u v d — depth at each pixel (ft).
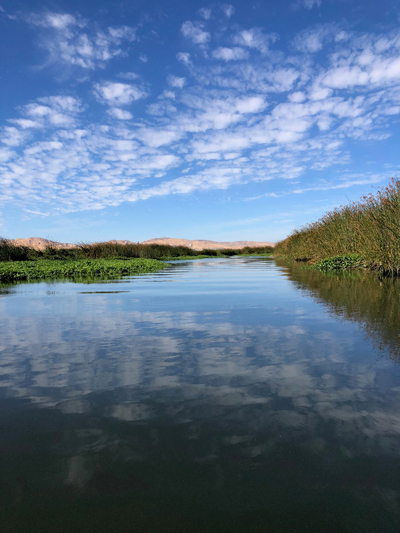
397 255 30.14
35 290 24.85
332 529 3.77
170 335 11.54
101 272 43.70
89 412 6.27
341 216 47.93
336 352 9.52
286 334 11.45
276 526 3.82
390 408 6.30
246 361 8.87
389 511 3.99
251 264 63.67
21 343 10.78
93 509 4.08
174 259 101.96
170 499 4.20
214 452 5.05
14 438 5.48
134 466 4.78
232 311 15.62
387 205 32.24
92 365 8.73
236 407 6.38
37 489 4.39
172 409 6.34
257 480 4.48
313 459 4.87
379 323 12.84
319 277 31.65
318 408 6.31
